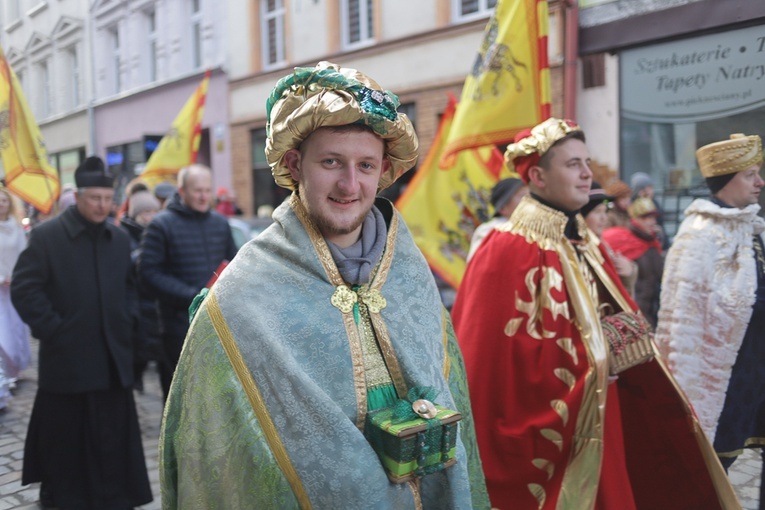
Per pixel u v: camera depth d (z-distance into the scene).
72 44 8.16
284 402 1.32
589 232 2.58
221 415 1.36
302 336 1.37
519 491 2.30
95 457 2.92
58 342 2.84
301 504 1.30
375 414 1.37
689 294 2.71
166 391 4.09
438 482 1.44
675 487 2.55
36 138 4.50
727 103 3.68
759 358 2.66
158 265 3.68
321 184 1.38
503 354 2.33
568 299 2.34
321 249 1.44
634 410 2.58
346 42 9.70
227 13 11.36
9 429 3.81
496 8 3.35
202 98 6.21
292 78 1.39
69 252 2.89
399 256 1.55
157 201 5.57
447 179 4.48
